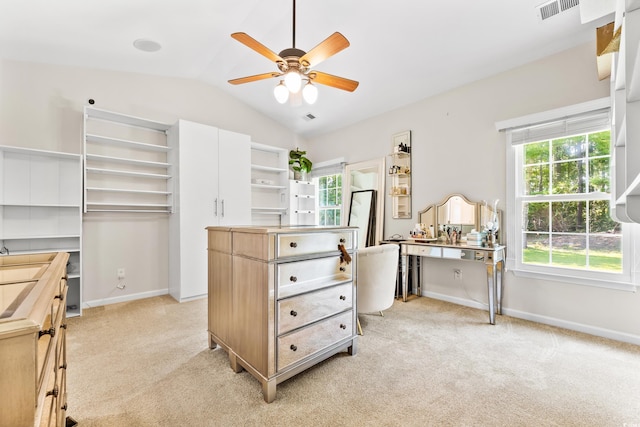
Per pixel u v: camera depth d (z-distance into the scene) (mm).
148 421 1554
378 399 1738
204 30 3000
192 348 2395
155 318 3088
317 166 5488
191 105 4246
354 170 4832
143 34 2947
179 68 3822
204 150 3961
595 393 1780
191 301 3713
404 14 2637
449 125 3658
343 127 5059
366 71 3533
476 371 2037
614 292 2541
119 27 2779
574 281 2727
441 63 3201
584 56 2666
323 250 2051
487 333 2684
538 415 1591
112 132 3658
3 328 499
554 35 2633
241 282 1948
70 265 3338
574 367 2076
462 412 1619
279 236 1775
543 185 2969
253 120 4945
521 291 3070
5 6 2336
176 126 3795
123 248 3740
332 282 2109
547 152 2951
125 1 2439
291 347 1837
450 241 3457
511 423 1530
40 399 627
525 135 3010
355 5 2623
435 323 2932
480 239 3158
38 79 3209
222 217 4117
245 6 2684
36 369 531
